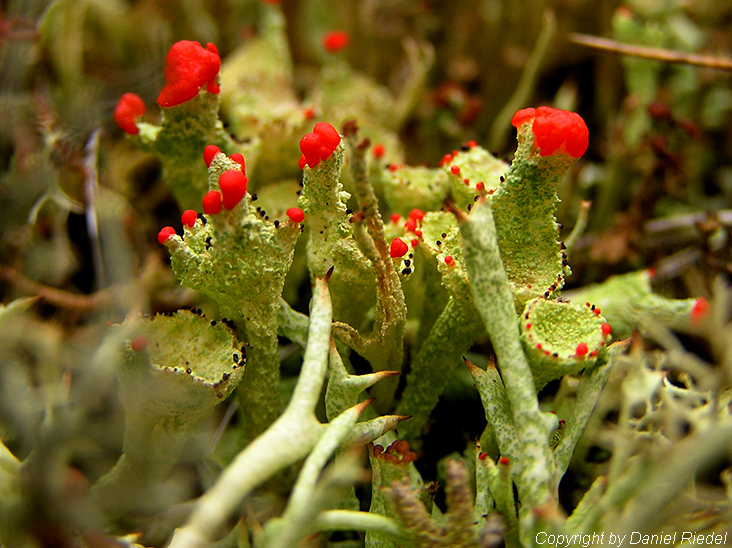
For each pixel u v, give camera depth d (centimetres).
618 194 7
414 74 7
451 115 7
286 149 5
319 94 6
